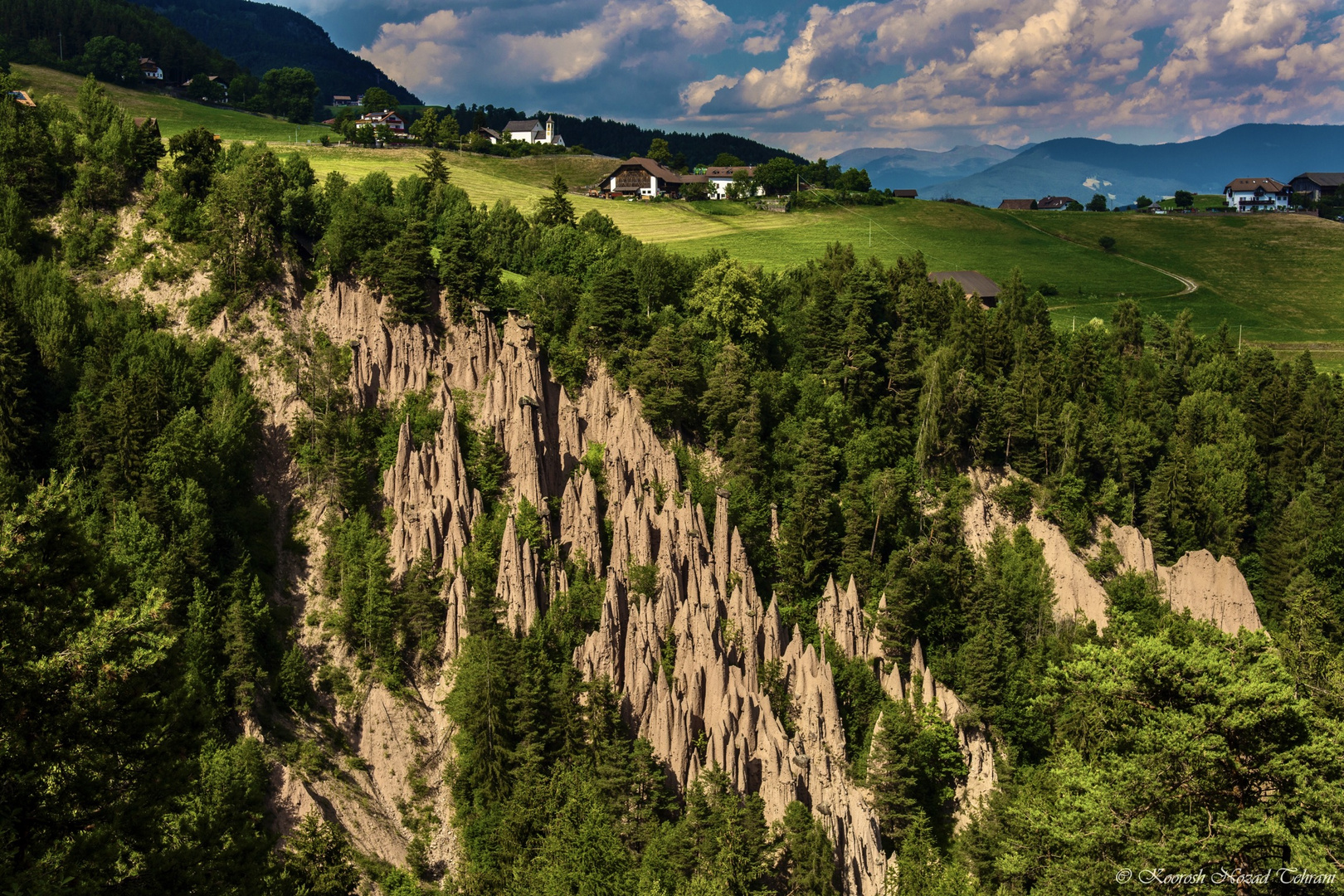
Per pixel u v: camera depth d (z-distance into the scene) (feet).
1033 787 298.76
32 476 289.74
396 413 348.79
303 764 270.26
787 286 486.38
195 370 331.16
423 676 302.66
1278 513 446.60
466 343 364.38
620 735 287.48
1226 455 454.40
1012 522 408.67
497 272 383.65
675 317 415.23
